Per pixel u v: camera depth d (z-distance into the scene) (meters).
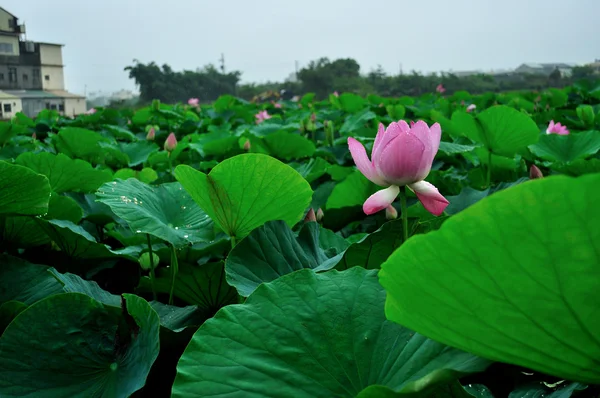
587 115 6.96
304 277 1.31
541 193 0.69
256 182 1.80
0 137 6.57
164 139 8.73
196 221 2.10
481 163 4.21
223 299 2.23
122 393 1.30
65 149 5.57
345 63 52.91
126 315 1.51
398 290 0.90
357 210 3.07
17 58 67.00
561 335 0.80
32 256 2.62
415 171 1.55
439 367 1.02
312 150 5.37
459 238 0.76
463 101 13.52
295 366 1.14
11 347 1.43
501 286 0.79
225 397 1.07
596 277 0.73
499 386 1.40
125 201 1.97
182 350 1.59
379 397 0.90
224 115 11.77
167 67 62.03
